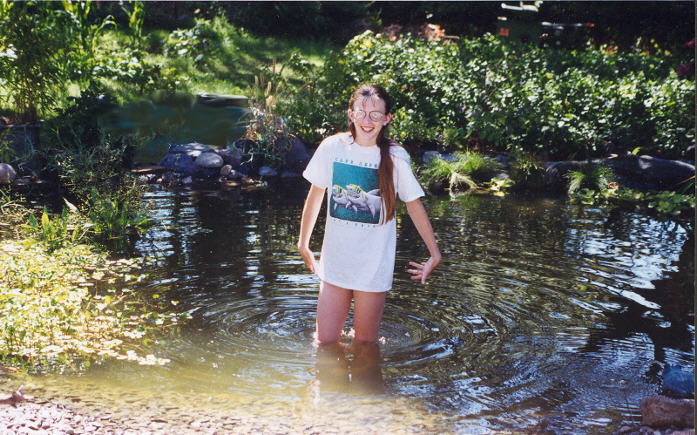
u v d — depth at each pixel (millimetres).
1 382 3756
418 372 4102
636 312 5199
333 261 4324
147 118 11766
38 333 4383
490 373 4113
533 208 9008
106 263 6062
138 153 10648
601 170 10367
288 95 12266
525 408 3689
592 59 14664
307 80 13102
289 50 17109
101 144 9609
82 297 4969
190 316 4895
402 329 4758
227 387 3838
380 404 3684
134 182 8578
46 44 9922
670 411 3488
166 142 11094
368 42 14039
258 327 4730
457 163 10562
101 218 7316
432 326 4828
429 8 21406
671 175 10352
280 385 3883
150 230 7242
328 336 4461
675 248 7121
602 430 3461
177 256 6340
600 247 7066
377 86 4109
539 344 4566
